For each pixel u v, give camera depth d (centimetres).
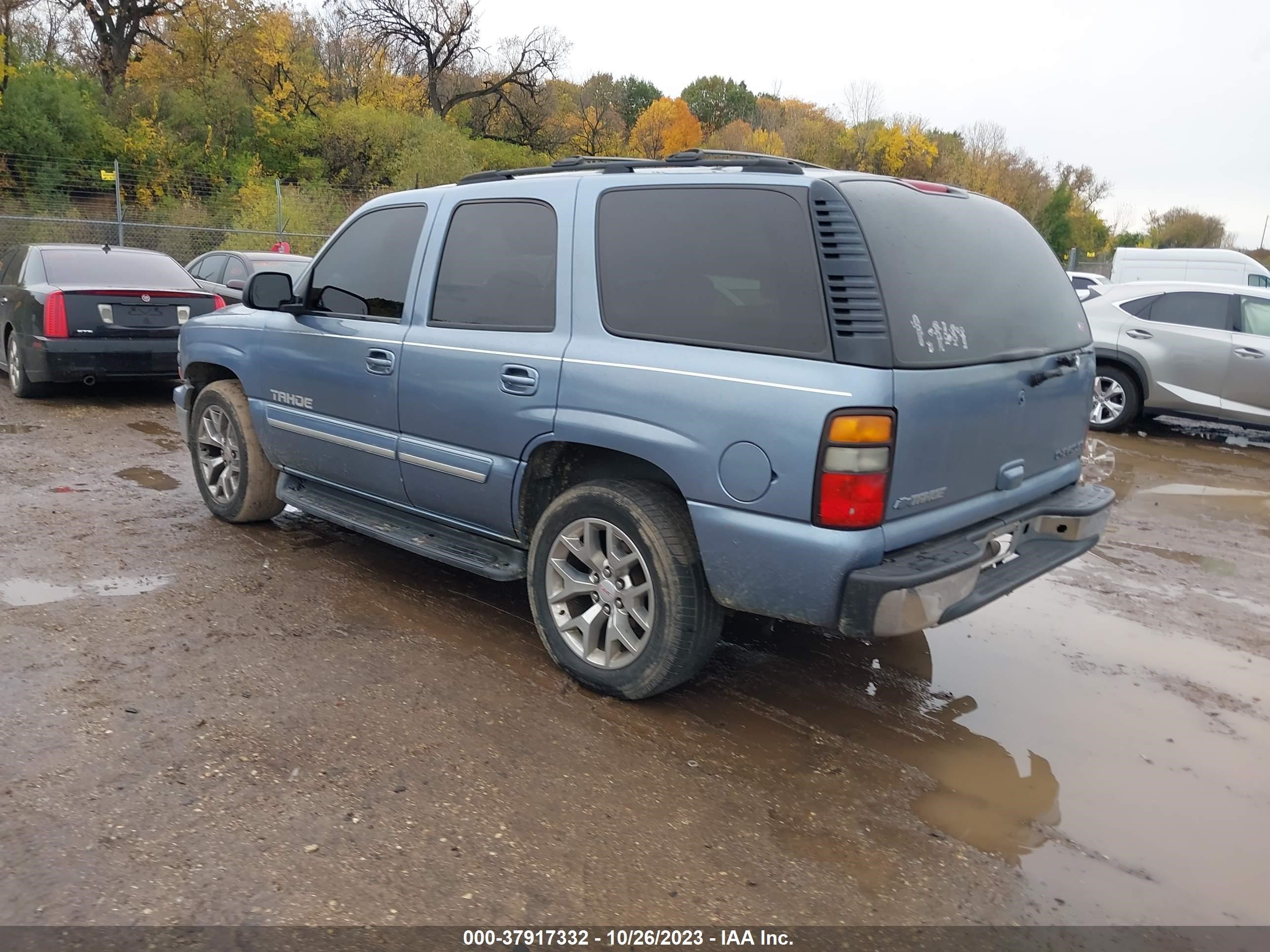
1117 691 389
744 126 5625
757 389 298
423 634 409
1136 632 455
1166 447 943
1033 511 364
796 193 303
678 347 322
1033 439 359
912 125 4988
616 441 333
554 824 279
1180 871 272
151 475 662
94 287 862
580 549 357
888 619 286
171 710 333
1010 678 397
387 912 239
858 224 293
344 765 304
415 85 4394
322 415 462
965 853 275
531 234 377
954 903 254
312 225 2409
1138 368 971
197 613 420
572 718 342
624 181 352
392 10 4291
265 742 315
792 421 289
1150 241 6925
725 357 309
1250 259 2106
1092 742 345
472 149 4288
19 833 262
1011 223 379
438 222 416
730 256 316
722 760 320
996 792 309
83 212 2553
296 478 508
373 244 446
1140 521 663
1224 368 931
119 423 843
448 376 392
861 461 282
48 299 845
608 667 351
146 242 2220
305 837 266
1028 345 355
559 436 351
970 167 4866
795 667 398
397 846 264
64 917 231
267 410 494
